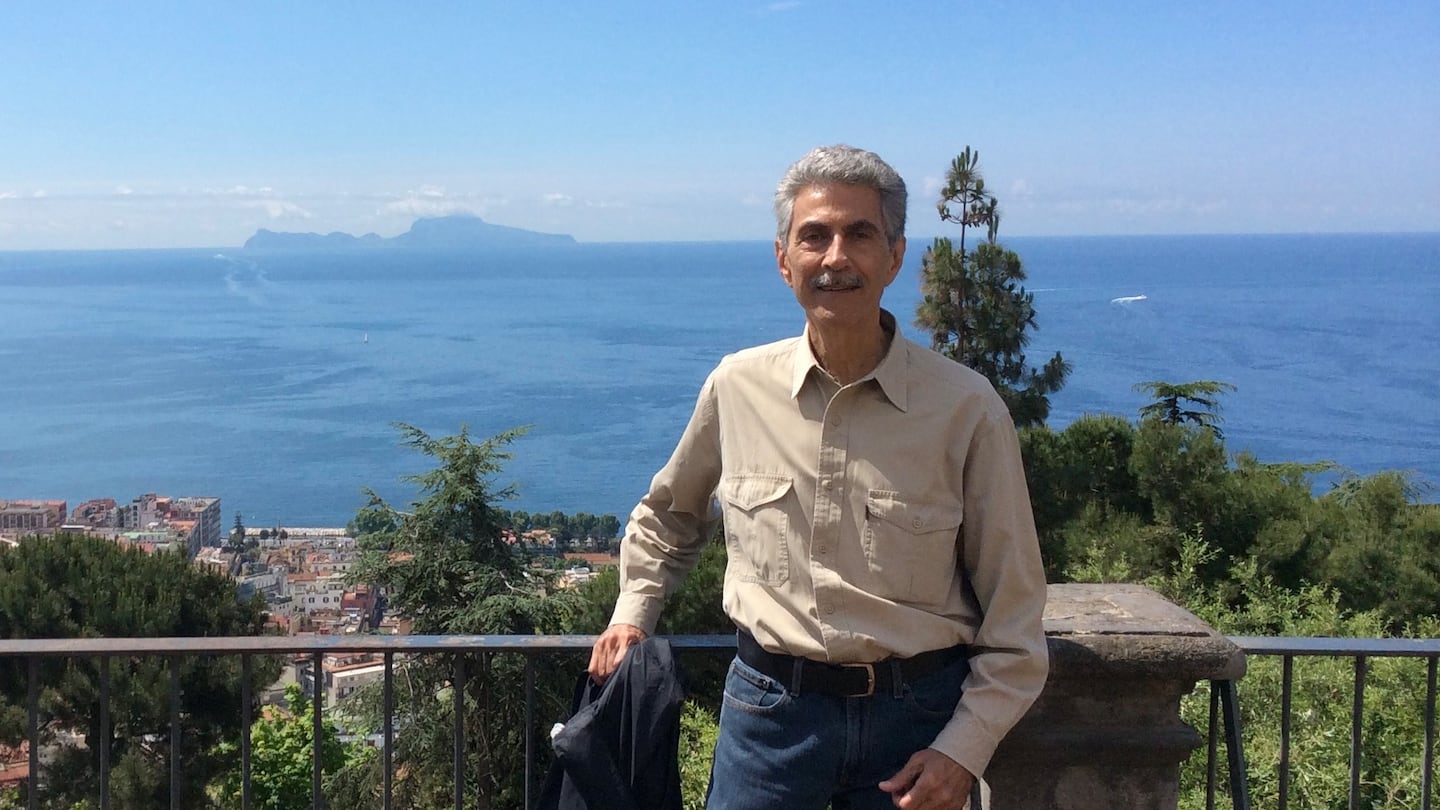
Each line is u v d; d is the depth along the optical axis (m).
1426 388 82.12
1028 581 1.77
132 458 80.00
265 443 84.00
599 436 79.00
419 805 9.02
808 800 1.83
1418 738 3.91
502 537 10.05
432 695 8.84
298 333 179.12
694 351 137.75
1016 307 12.11
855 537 1.77
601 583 10.14
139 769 8.73
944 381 1.79
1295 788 3.86
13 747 8.80
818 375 1.81
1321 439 59.97
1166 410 14.04
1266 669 4.21
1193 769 4.05
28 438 89.38
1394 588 9.30
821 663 1.79
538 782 8.57
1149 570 9.63
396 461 76.00
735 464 1.88
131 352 153.38
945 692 1.81
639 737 1.88
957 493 1.79
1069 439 11.95
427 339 162.75
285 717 12.37
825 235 1.76
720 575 9.47
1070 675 2.04
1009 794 2.16
